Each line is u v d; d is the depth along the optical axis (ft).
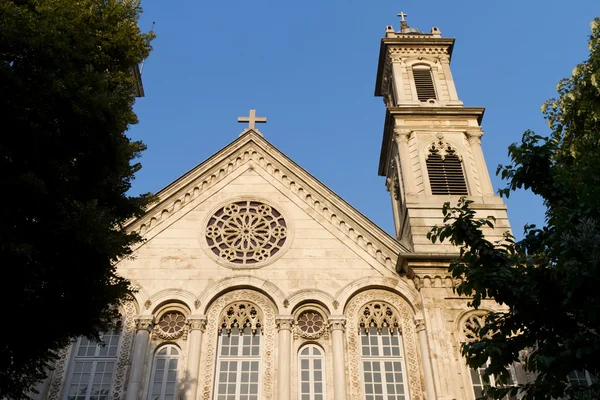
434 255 78.28
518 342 45.65
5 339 43.45
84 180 49.55
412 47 117.19
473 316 75.46
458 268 49.55
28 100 44.14
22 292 43.01
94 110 47.26
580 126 76.07
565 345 41.75
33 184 41.83
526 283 44.62
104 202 51.52
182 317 75.97
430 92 110.32
